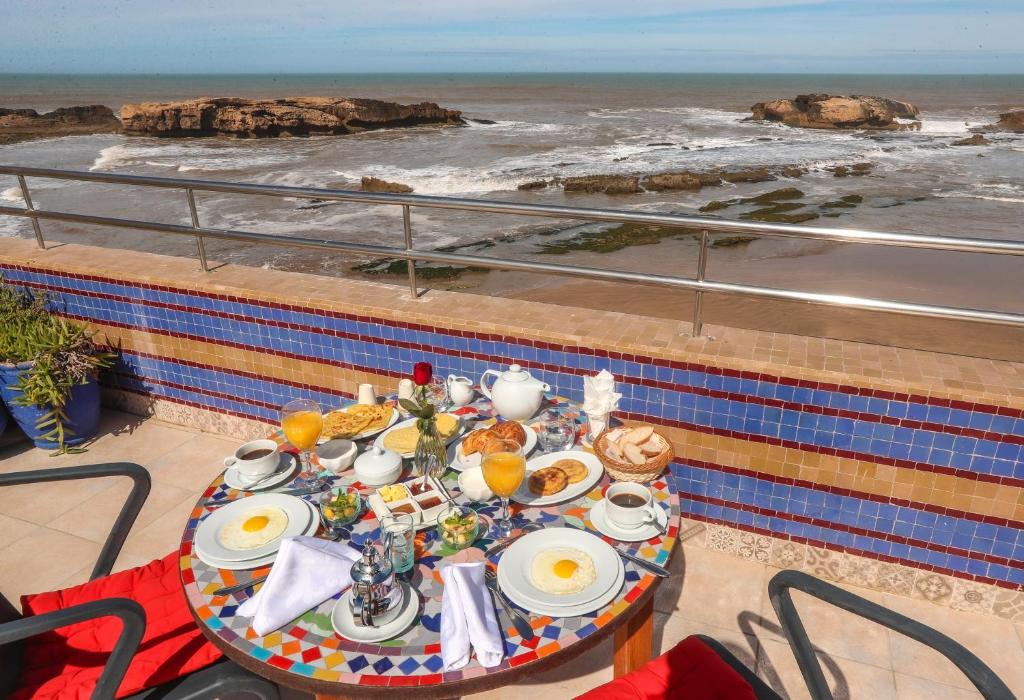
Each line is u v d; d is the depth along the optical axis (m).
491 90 91.88
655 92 83.06
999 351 8.27
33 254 4.21
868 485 2.66
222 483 2.11
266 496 2.00
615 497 1.92
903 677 2.46
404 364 3.32
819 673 1.69
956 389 2.39
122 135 42.12
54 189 21.48
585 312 3.15
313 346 3.51
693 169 24.05
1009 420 2.36
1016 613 2.65
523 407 2.37
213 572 1.74
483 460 1.81
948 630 2.65
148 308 3.88
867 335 8.70
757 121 44.75
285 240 3.47
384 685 1.41
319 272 13.04
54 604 2.09
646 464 2.01
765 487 2.83
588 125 43.75
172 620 2.04
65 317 4.18
